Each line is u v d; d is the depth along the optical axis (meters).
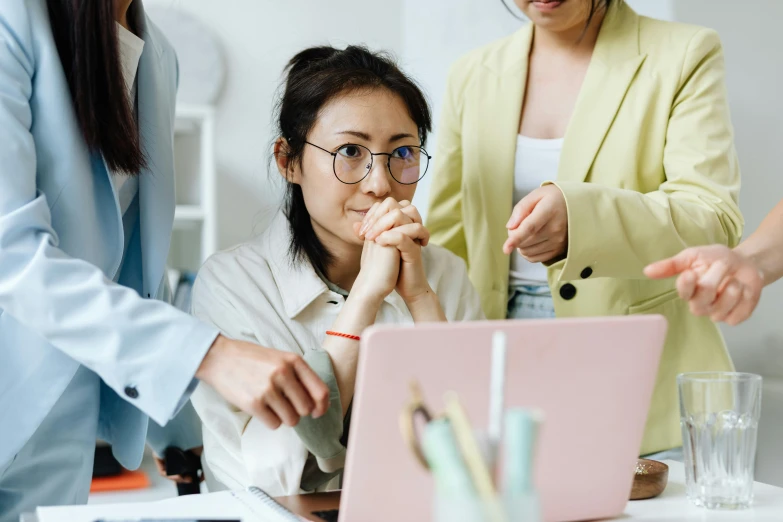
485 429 0.81
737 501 0.96
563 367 0.84
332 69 1.31
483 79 1.66
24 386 1.16
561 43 1.61
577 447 0.88
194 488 1.57
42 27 1.13
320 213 1.29
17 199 1.06
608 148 1.54
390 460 0.81
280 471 1.09
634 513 0.95
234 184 2.90
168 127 1.37
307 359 1.13
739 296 0.97
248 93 2.91
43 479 1.24
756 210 2.31
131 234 1.35
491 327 0.80
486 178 1.63
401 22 3.02
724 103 1.54
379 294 1.20
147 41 1.33
